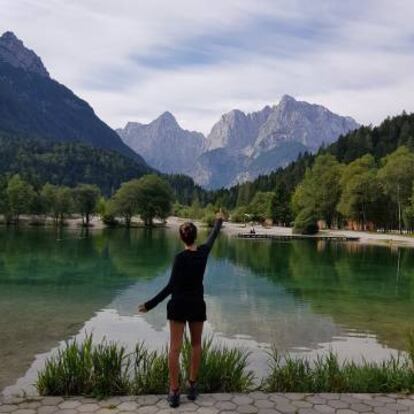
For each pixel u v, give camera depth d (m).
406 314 17.91
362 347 13.05
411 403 6.58
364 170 97.81
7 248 47.03
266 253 49.44
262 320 16.44
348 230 102.38
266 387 7.97
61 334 13.66
